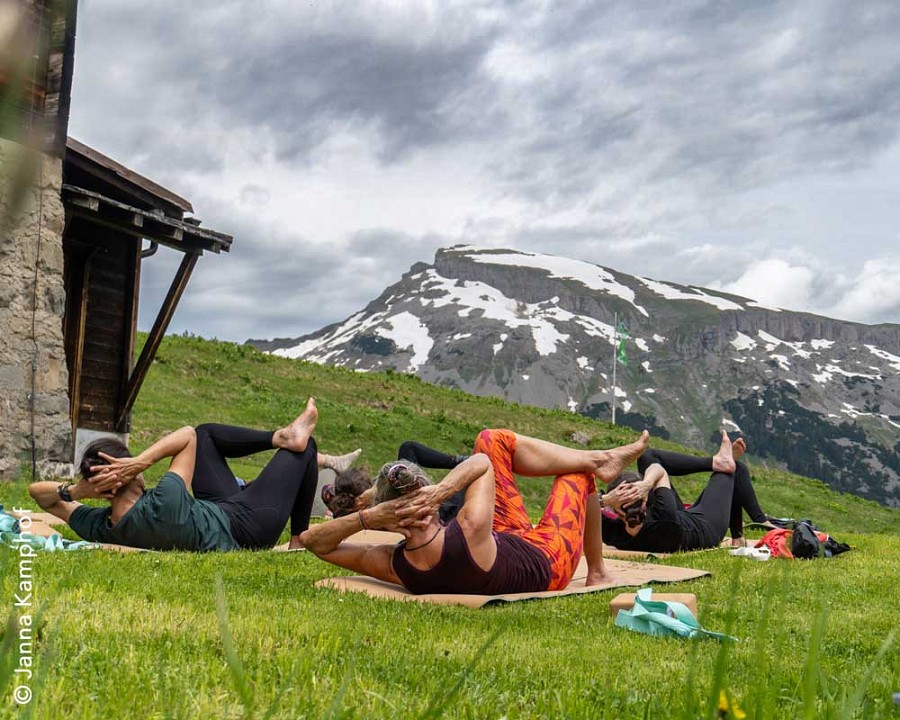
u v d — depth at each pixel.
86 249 18.83
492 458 7.09
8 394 14.50
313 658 3.24
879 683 3.70
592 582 7.47
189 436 8.05
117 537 7.70
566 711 2.89
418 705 2.76
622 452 7.21
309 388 39.38
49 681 2.51
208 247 18.89
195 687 2.66
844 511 40.94
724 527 11.76
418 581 6.27
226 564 6.82
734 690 3.12
